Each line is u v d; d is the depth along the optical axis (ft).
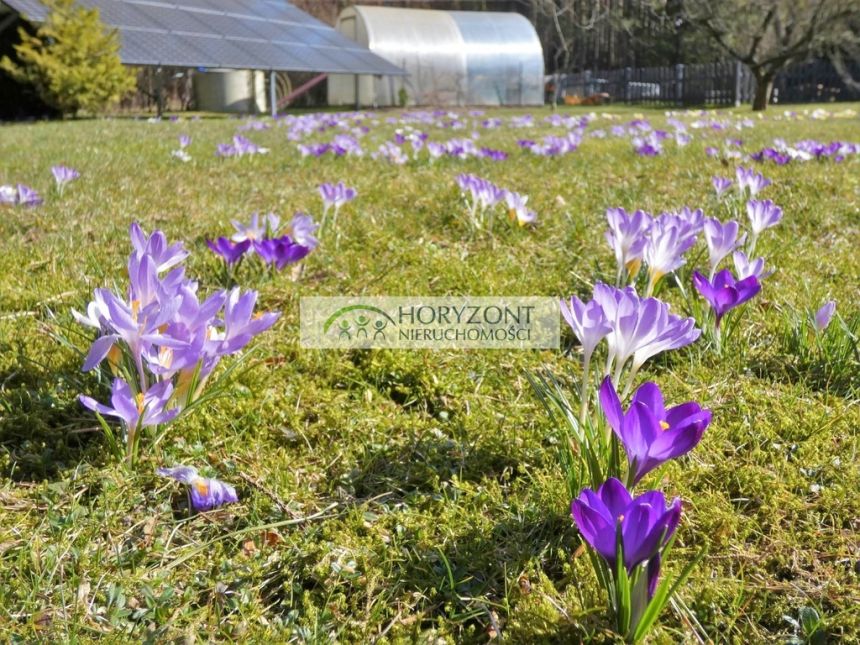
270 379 7.75
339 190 12.84
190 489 5.82
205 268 10.74
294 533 5.63
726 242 8.28
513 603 4.93
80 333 7.65
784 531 5.47
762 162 21.93
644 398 4.66
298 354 8.40
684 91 117.19
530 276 10.90
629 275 8.77
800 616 4.73
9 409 6.81
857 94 110.73
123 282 9.56
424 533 5.52
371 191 17.67
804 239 12.78
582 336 5.45
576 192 17.43
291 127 40.81
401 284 10.39
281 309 9.63
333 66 78.84
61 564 5.11
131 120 57.98
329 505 5.97
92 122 52.60
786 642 4.54
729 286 7.55
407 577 5.20
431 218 14.67
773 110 80.53
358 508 5.89
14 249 11.57
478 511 5.79
